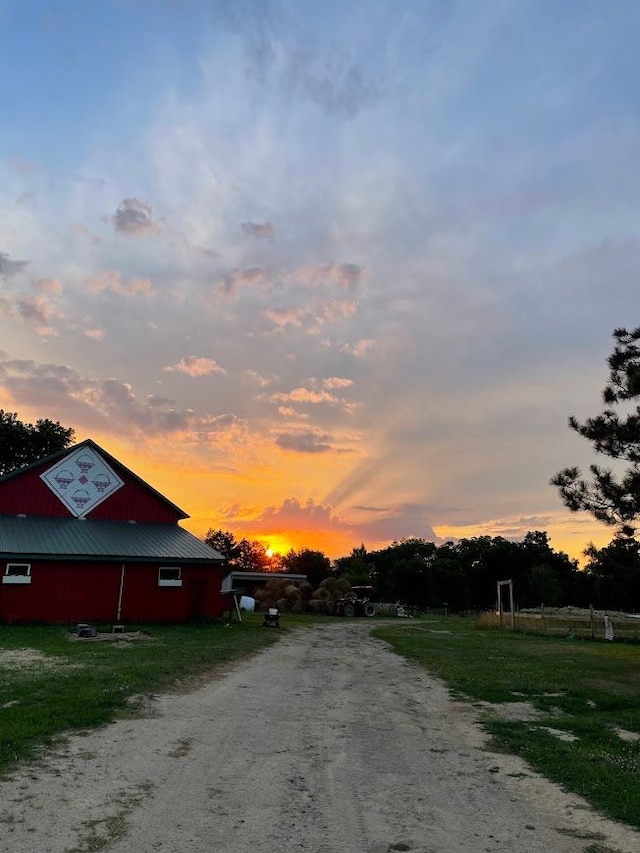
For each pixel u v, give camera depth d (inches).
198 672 492.1
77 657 534.9
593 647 848.9
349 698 429.7
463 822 210.1
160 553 992.2
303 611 1771.7
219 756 270.1
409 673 565.0
